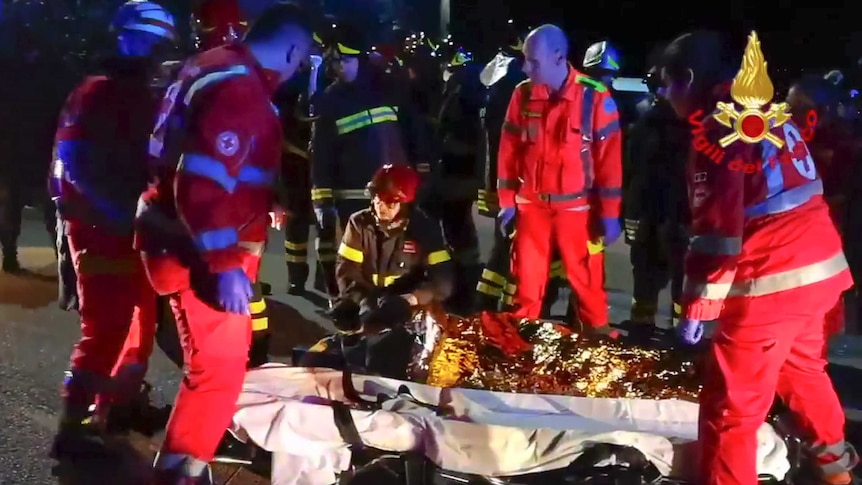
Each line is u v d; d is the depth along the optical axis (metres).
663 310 5.54
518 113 4.06
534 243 4.14
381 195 3.48
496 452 2.83
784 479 2.96
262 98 2.56
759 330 2.54
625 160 5.43
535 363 3.44
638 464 2.81
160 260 2.64
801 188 2.54
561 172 3.99
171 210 2.64
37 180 5.84
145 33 3.17
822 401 2.87
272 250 6.79
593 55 5.02
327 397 3.15
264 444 2.89
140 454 3.40
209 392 2.73
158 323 4.90
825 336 3.10
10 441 3.49
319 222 4.72
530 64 3.92
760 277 2.52
